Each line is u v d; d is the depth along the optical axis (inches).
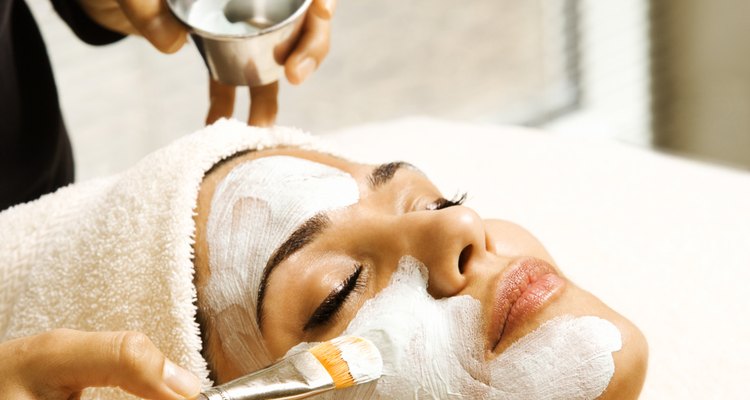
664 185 54.4
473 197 52.2
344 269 32.1
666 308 44.1
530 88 94.6
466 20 88.9
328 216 33.1
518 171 57.3
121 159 77.1
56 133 50.2
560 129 93.7
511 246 35.1
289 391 26.3
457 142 61.4
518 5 90.5
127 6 38.5
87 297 33.5
